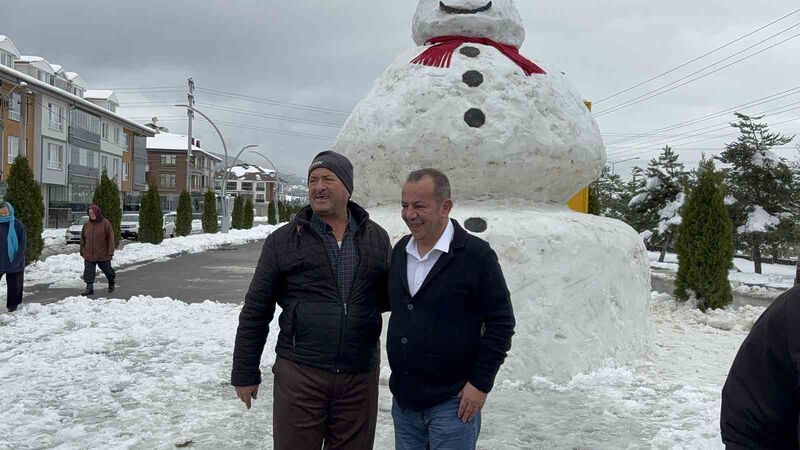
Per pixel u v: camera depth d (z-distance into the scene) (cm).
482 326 294
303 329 307
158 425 479
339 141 710
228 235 3403
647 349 702
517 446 448
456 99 622
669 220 2756
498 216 613
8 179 1535
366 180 683
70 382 588
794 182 2486
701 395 557
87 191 4691
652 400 548
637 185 3225
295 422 308
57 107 4159
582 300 609
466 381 292
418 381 293
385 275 321
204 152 8406
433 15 693
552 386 575
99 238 1188
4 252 946
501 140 615
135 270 1686
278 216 6003
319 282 308
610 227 679
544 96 648
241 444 444
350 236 316
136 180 5844
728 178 2512
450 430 290
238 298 1198
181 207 3152
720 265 1067
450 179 634
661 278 2070
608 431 478
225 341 767
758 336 194
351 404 314
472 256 290
